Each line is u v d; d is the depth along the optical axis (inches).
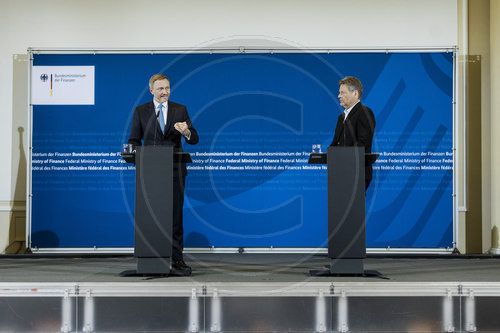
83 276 144.5
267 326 122.3
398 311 122.9
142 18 203.6
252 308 122.6
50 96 203.0
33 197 202.1
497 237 198.1
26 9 203.2
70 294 123.3
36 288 123.3
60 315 123.1
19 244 203.8
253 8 203.0
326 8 202.2
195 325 122.4
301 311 122.4
